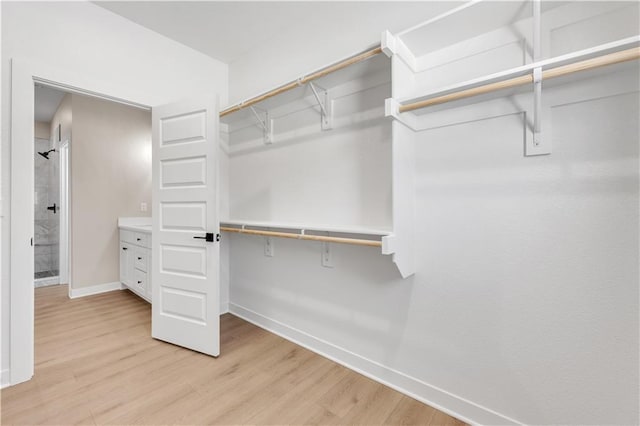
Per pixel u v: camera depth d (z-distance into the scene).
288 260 2.30
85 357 1.99
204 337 2.05
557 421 1.24
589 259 1.17
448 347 1.52
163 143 2.24
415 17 1.62
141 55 2.25
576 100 1.17
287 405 1.54
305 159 2.17
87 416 1.44
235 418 1.44
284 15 2.12
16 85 1.69
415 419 1.47
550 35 1.25
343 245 1.95
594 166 1.15
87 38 1.99
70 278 3.28
